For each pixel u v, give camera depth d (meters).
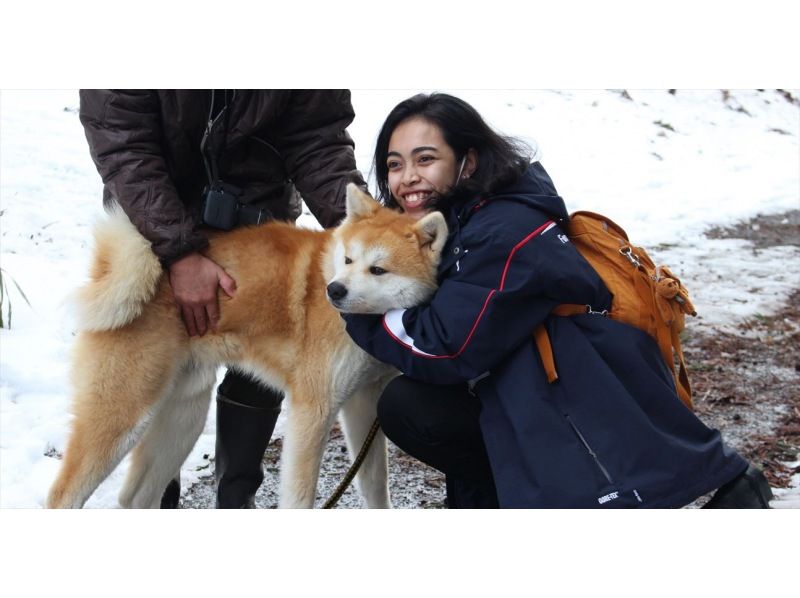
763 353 5.11
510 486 2.48
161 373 3.03
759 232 7.47
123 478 3.56
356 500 3.57
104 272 2.97
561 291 2.49
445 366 2.54
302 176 3.30
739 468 2.48
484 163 2.78
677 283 2.57
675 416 2.48
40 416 3.87
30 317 4.69
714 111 10.55
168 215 2.89
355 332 2.81
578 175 8.12
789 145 10.02
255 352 3.16
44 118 7.24
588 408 2.43
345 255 2.91
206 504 3.52
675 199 7.95
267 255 3.13
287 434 3.10
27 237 5.47
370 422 3.32
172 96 2.90
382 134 3.02
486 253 2.52
